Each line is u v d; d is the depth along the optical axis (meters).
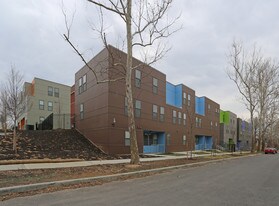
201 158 24.78
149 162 18.34
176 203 7.12
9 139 21.55
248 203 7.16
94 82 26.75
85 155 20.06
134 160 15.76
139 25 21.56
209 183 10.58
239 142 78.25
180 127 38.72
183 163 18.84
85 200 7.43
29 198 7.68
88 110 27.89
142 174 13.14
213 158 25.70
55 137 25.53
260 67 52.44
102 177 11.22
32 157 16.66
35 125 39.22
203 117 49.53
